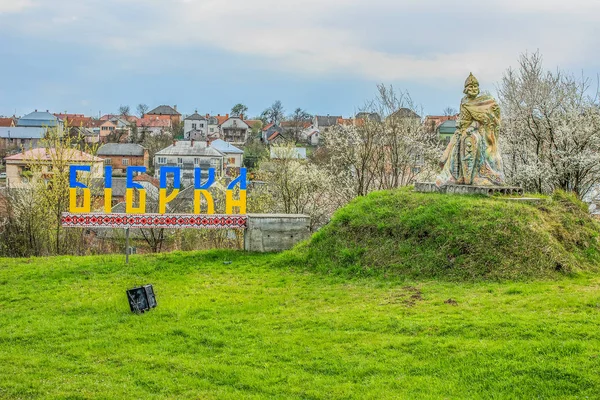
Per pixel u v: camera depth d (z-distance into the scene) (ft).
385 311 45.24
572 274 52.75
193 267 62.85
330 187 128.88
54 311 48.75
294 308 47.96
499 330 38.52
